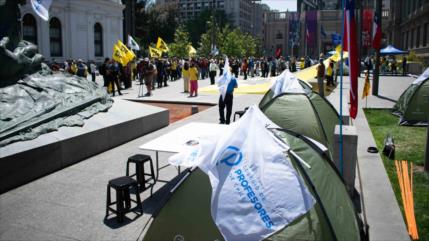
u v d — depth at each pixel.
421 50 45.22
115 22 56.66
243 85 25.81
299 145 4.47
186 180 4.05
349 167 6.28
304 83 12.93
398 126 12.40
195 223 3.79
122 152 9.40
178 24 95.62
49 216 5.88
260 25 183.38
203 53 77.81
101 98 10.81
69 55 49.00
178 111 16.52
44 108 8.73
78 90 10.41
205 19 112.00
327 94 20.06
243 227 3.41
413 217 5.61
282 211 3.44
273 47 96.69
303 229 3.60
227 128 3.83
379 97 19.08
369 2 72.31
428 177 7.40
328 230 3.67
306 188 3.55
